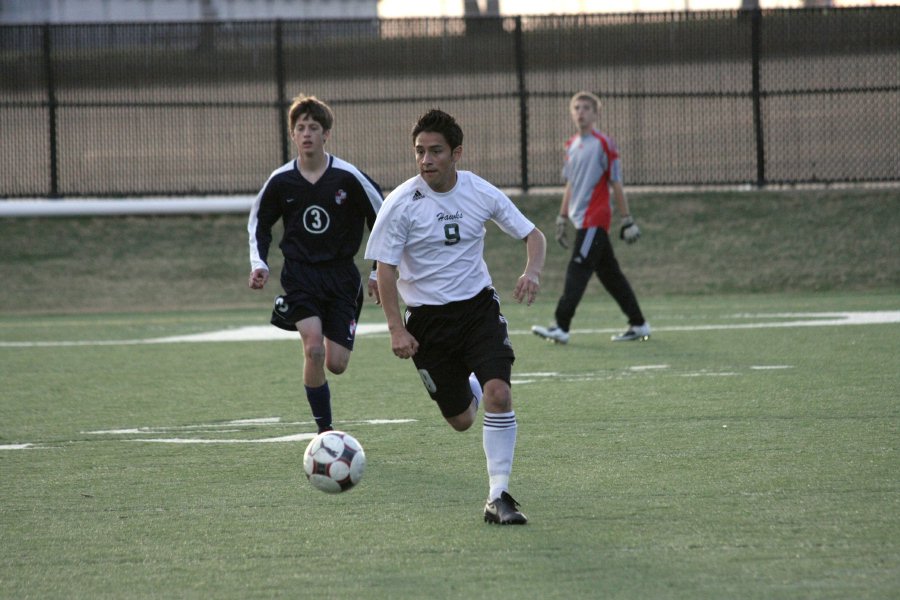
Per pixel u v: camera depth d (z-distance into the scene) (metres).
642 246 69.31
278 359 42.22
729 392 32.09
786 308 55.22
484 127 83.50
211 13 140.12
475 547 17.77
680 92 78.69
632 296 44.09
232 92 82.31
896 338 42.66
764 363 37.47
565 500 20.56
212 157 80.75
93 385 36.94
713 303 59.12
